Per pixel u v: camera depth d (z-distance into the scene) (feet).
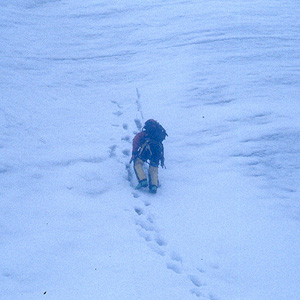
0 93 21.12
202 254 12.12
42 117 19.92
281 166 16.78
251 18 34.68
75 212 13.41
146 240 12.73
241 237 12.94
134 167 15.72
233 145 18.16
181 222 13.64
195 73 25.11
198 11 36.52
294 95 22.43
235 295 10.50
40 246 11.39
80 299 9.34
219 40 29.86
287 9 37.76
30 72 24.94
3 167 15.14
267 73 24.95
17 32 30.91
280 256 12.18
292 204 14.64
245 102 21.66
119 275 10.53
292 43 29.68
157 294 10.00
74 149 17.54
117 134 19.52
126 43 30.91
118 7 38.68
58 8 38.78
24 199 13.67
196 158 17.65
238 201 14.79
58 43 30.55
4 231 11.87
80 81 25.03
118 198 14.78
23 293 9.41
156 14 36.40
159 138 15.92
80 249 11.56
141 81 25.17
